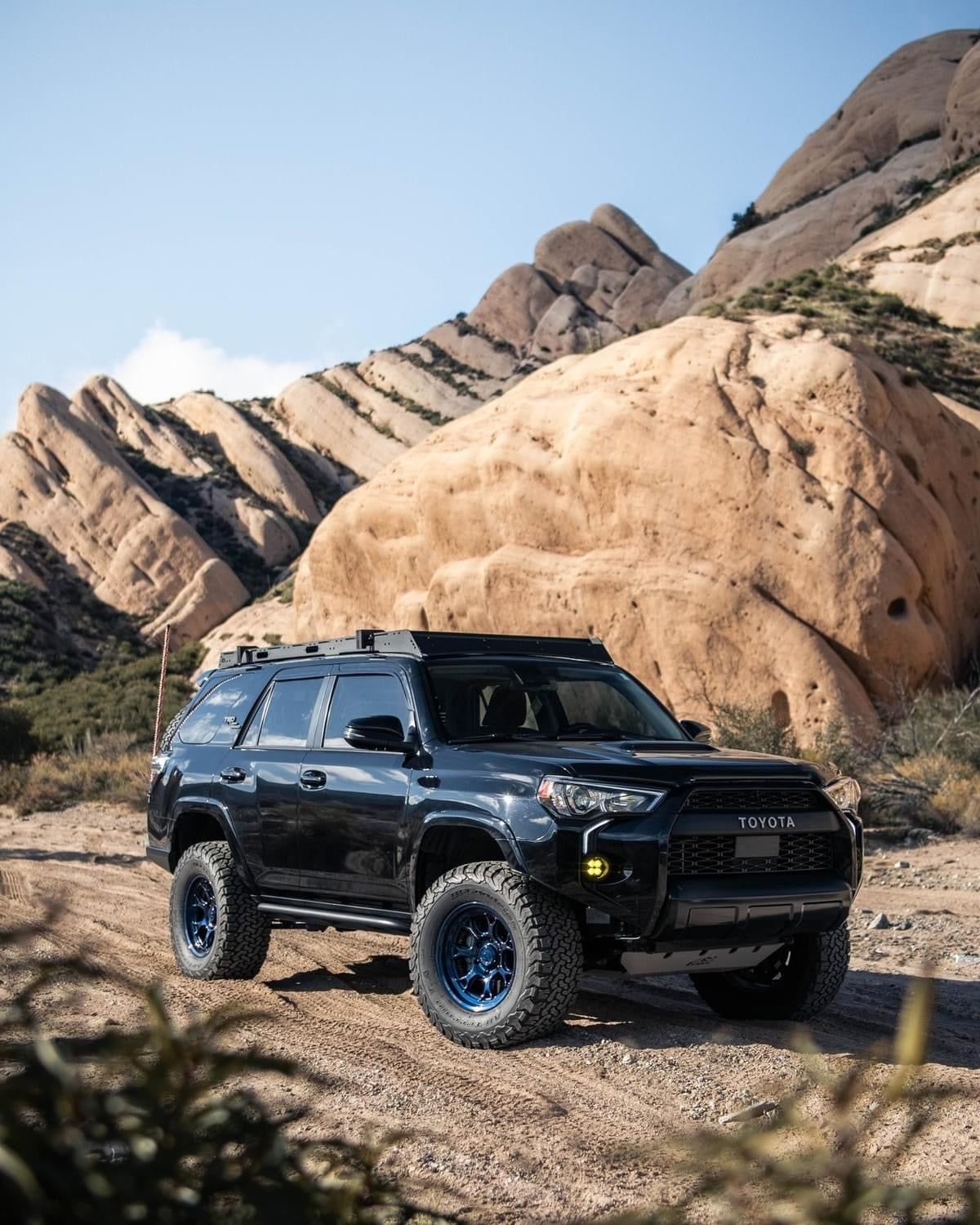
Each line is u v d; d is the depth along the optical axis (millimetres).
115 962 8125
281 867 7473
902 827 15562
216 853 7906
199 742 8414
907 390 26391
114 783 23891
